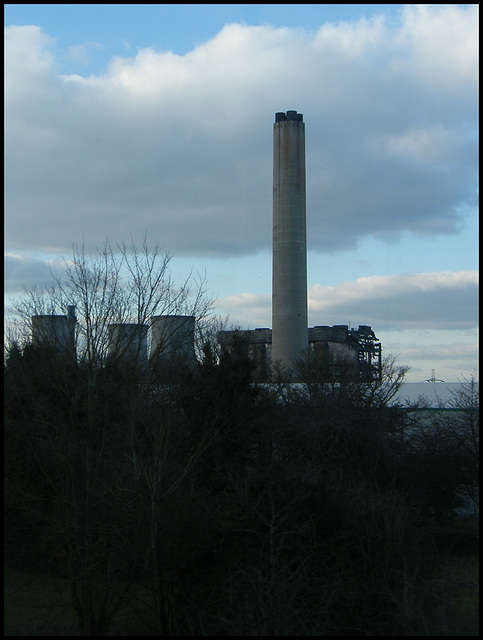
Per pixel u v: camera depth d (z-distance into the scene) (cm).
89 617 1363
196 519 1454
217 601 1298
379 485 2261
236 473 1809
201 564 1417
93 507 1474
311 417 2495
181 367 2203
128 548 1429
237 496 1523
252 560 1316
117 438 1638
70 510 1520
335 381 3288
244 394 2300
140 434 1703
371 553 1345
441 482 2541
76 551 1424
